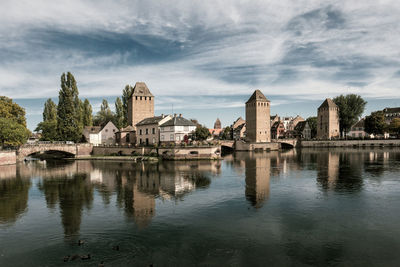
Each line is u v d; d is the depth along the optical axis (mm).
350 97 128375
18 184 37438
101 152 84188
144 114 101750
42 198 29219
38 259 15453
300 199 27109
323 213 22750
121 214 23094
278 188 32188
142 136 89000
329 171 44375
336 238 17875
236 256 15586
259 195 28953
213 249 16438
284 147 122000
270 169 48219
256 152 96312
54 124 103438
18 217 22828
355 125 140625
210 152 67250
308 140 121125
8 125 63938
